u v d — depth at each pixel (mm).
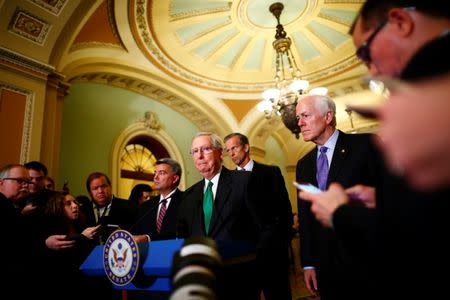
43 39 3852
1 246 1568
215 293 451
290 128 4449
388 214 488
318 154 1848
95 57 5082
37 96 3748
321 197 696
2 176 2107
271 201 1793
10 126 3445
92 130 5273
